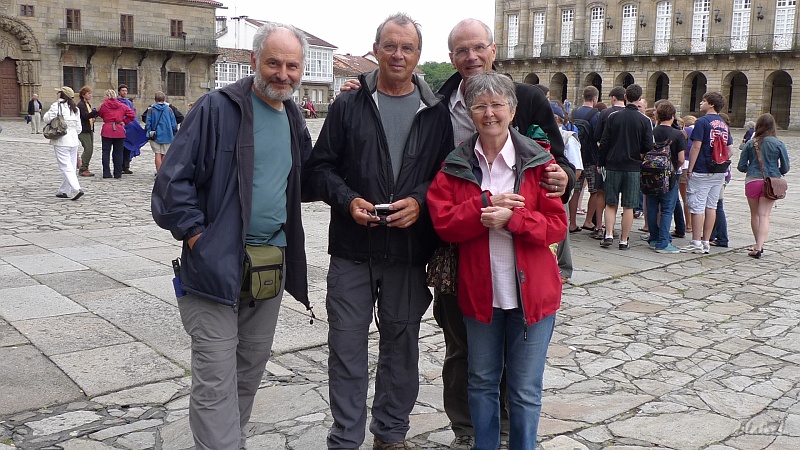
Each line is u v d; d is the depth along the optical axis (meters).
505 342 3.62
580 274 8.34
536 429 3.50
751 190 9.58
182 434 4.02
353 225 3.66
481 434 3.60
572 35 61.12
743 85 55.97
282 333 5.85
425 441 4.05
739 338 6.05
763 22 50.09
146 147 28.38
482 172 3.44
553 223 3.33
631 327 6.33
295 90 3.41
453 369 3.89
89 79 50.50
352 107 3.66
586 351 5.66
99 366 4.98
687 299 7.36
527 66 64.44
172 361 5.12
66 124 12.85
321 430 4.14
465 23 3.72
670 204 9.73
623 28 58.03
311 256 8.80
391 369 3.79
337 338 3.69
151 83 53.31
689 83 55.22
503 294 3.39
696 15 53.75
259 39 3.33
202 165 3.27
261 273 3.39
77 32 49.12
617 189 9.73
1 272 7.54
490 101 3.28
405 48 3.53
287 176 3.53
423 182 3.66
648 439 4.10
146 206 12.65
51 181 15.89
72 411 4.29
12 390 4.54
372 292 3.73
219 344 3.28
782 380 5.08
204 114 3.26
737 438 4.14
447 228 3.35
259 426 4.19
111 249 8.84
